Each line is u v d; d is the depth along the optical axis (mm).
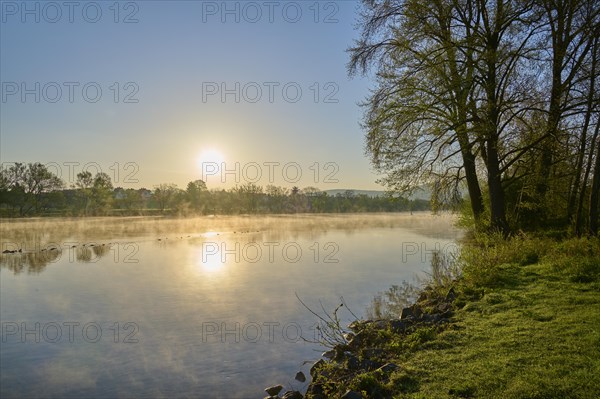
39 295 18766
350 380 7660
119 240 45656
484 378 6484
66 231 57844
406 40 22906
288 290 18859
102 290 19641
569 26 21828
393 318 13305
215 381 9328
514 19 21188
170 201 121625
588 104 20266
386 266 25938
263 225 73750
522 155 23156
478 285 13469
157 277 22859
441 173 25047
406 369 7312
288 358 10641
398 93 23203
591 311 9211
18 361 10758
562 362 6695
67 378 9617
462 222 32875
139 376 9695
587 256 14141
